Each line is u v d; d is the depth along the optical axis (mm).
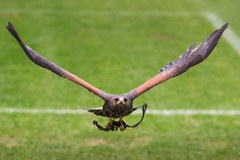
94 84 30328
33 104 27594
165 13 44250
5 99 27953
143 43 37469
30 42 36594
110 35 38781
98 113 12617
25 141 24172
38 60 11898
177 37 39062
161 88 30000
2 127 25266
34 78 30781
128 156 23078
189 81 31203
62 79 30719
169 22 42188
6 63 32844
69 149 23609
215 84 31016
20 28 39156
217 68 33500
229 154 23453
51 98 28391
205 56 13117
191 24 42031
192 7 46094
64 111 27062
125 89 29812
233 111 27578
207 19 43344
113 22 41531
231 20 43375
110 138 24578
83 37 38062
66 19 41531
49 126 25500
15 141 24172
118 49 36156
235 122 26359
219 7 46344
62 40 37281
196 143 24266
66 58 34125
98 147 23781
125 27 40594
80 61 33688
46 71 31750
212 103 28422
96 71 32219
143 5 45938
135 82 30812
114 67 33000
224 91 30094
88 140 24406
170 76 12703
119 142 24250
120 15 43188
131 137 24672
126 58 34594
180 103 28250
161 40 38312
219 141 24547
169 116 26828
